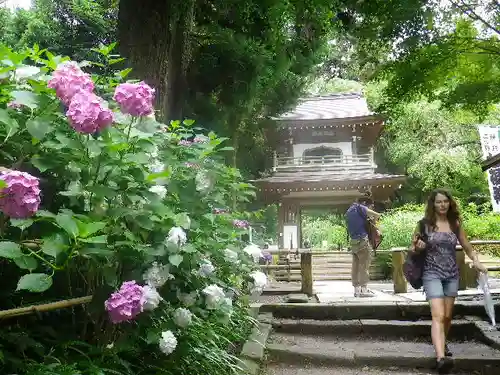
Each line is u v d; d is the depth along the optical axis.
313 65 9.54
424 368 3.97
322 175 17.62
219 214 3.24
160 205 2.15
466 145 20.14
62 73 1.96
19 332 1.90
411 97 6.59
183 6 5.55
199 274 2.57
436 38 5.69
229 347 3.80
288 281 9.91
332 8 6.18
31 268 1.66
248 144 14.36
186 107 7.52
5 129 1.98
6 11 12.34
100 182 2.08
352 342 4.70
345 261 12.86
